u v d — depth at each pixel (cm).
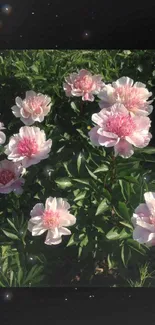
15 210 108
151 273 100
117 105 87
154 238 77
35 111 105
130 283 100
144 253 95
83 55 124
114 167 97
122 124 84
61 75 120
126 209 94
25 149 92
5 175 101
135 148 100
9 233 99
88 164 102
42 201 108
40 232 89
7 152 94
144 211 80
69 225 90
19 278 96
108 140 83
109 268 100
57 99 119
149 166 112
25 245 100
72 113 117
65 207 91
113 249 98
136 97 93
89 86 111
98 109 118
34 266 98
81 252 99
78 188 98
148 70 123
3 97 122
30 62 125
